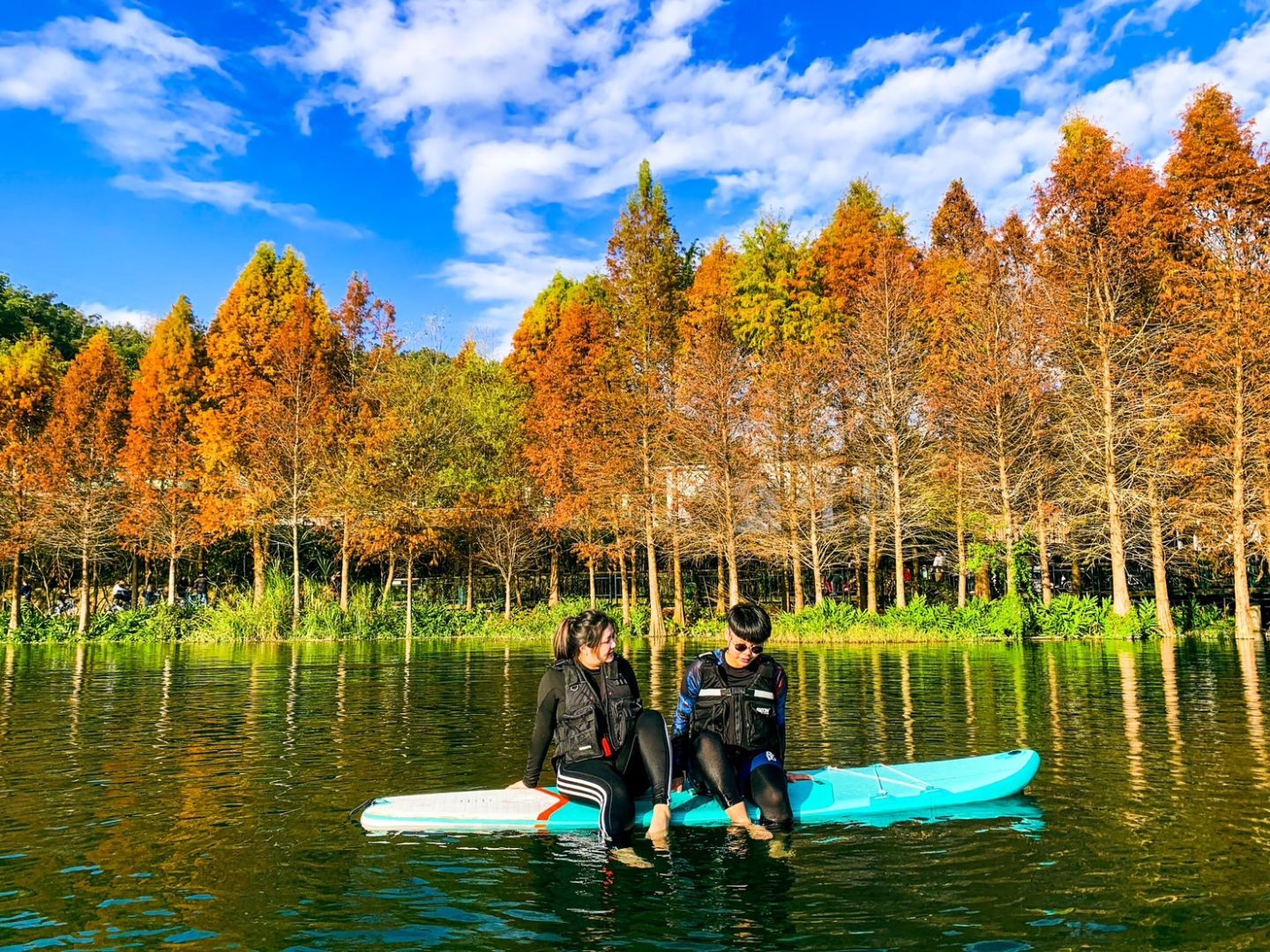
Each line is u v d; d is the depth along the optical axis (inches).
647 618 1198.3
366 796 240.1
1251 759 274.5
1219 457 942.4
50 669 668.7
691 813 207.8
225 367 1355.8
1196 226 989.8
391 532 1176.2
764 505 1121.4
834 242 1295.5
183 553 1448.1
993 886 161.3
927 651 786.2
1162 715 374.0
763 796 203.6
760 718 215.8
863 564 1360.7
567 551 1488.7
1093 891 157.4
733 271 1336.1
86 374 1318.9
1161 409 990.4
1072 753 289.4
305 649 912.9
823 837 195.3
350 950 136.6
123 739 338.3
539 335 1681.8
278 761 290.5
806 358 1100.5
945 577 1385.3
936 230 1360.7
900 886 162.2
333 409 1242.6
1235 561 935.0
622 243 1298.0
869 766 246.4
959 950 132.8
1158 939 135.7
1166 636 932.0
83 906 157.4
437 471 1234.0
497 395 1418.6
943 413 1064.8
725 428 1109.1
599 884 166.1
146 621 1144.8
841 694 465.4
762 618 215.5
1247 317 934.4
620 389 1219.2
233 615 1088.8
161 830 206.4
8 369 1432.1
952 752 295.6
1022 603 947.3
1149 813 210.4
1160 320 1023.0
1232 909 147.6
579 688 212.7
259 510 1245.1
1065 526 1038.4
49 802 235.0
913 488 1080.2
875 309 1090.7
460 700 454.0
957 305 1087.6
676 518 1148.5
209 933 144.3
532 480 1332.4
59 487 1205.1
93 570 1444.4
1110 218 989.8
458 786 252.2
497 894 161.5
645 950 134.8
